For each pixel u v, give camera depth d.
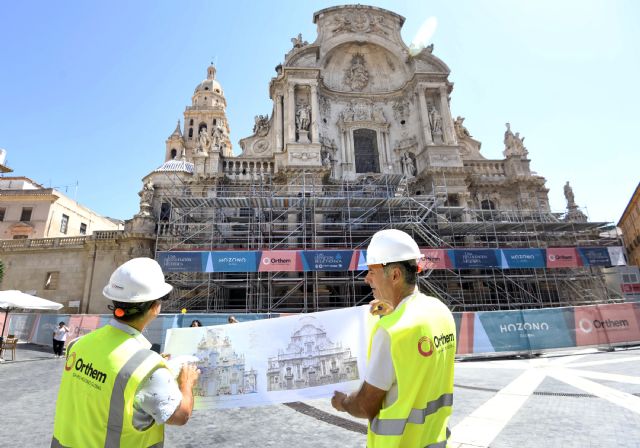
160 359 2.29
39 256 28.69
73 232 43.97
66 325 19.55
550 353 15.57
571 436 5.34
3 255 29.00
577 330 15.36
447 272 25.03
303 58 32.81
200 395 3.31
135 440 2.13
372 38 35.66
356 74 35.84
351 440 5.84
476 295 25.52
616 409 6.54
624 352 14.17
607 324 15.59
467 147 34.88
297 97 32.12
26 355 17.23
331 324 3.45
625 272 26.83
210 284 22.84
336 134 33.84
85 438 2.09
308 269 20.88
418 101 33.22
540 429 5.73
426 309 2.15
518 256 22.48
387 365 1.97
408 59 35.06
